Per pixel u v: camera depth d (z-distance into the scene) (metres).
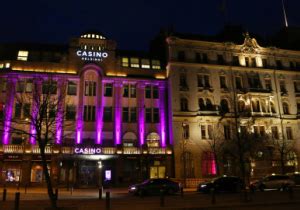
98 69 47.59
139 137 46.72
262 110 51.94
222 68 52.44
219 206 19.53
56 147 42.44
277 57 56.09
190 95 49.44
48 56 47.62
